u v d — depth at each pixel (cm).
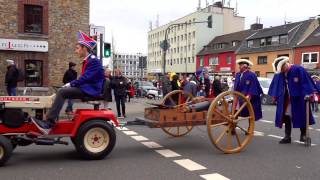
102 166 703
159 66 10994
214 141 820
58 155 792
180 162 737
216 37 8488
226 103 848
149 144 921
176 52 9769
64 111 859
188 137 1023
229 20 8962
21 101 716
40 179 619
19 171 666
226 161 750
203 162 739
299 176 646
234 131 860
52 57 2116
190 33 9012
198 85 1681
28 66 2078
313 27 5772
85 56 769
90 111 759
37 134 713
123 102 1538
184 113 826
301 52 5512
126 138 1005
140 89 3762
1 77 2002
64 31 2139
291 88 936
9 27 2006
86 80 745
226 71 7294
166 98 1037
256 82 1041
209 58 8025
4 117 702
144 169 683
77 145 739
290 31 5909
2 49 1992
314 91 929
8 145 687
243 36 7262
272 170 684
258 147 900
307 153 832
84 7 2186
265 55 6231
